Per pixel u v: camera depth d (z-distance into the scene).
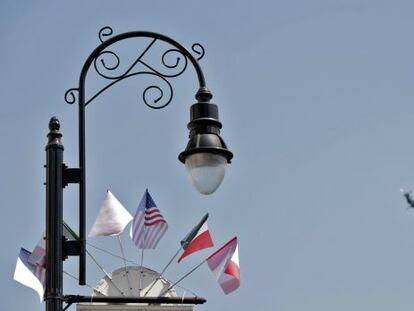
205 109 27.47
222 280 49.81
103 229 54.47
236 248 49.84
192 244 51.53
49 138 26.20
